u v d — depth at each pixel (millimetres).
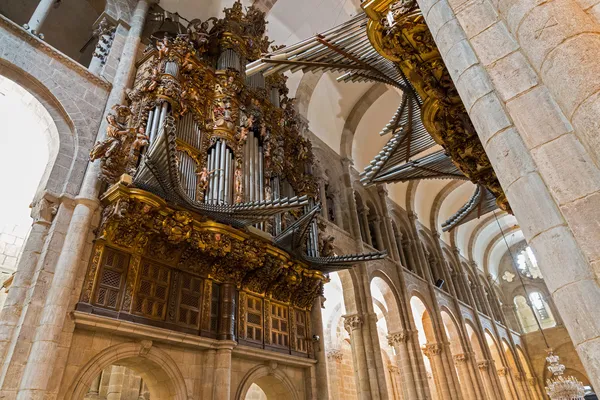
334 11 18156
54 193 8172
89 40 14117
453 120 6898
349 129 21859
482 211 10719
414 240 25750
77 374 7105
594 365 2379
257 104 13398
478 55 3582
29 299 6984
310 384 11633
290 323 11906
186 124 10852
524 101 3178
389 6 5848
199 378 9047
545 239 2873
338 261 11680
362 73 7668
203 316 9508
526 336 37844
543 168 2922
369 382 14508
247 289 10961
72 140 8977
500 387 26250
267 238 10430
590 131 2490
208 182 10062
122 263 8438
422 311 23609
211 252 9398
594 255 2508
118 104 9555
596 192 2637
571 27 2758
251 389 17969
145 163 7508
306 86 19172
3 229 15047
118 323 7727
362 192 22188
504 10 3363
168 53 10977
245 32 14992
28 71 8602
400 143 8805
